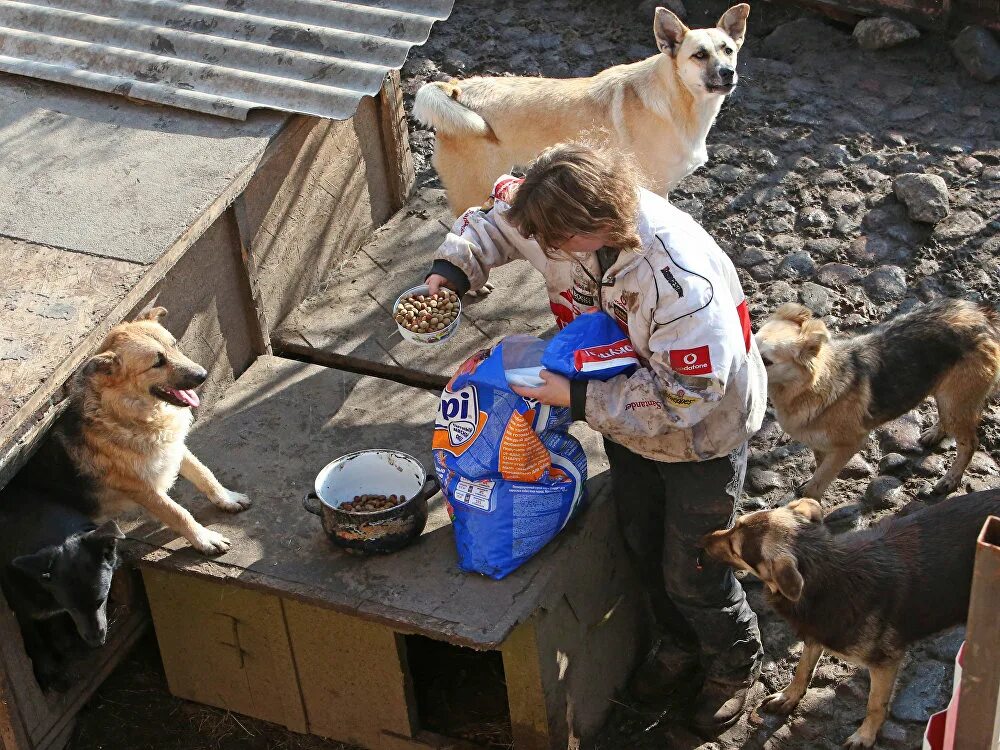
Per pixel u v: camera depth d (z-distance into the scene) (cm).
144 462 407
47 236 436
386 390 480
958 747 258
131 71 520
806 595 388
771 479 509
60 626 423
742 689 424
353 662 417
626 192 295
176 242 432
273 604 412
